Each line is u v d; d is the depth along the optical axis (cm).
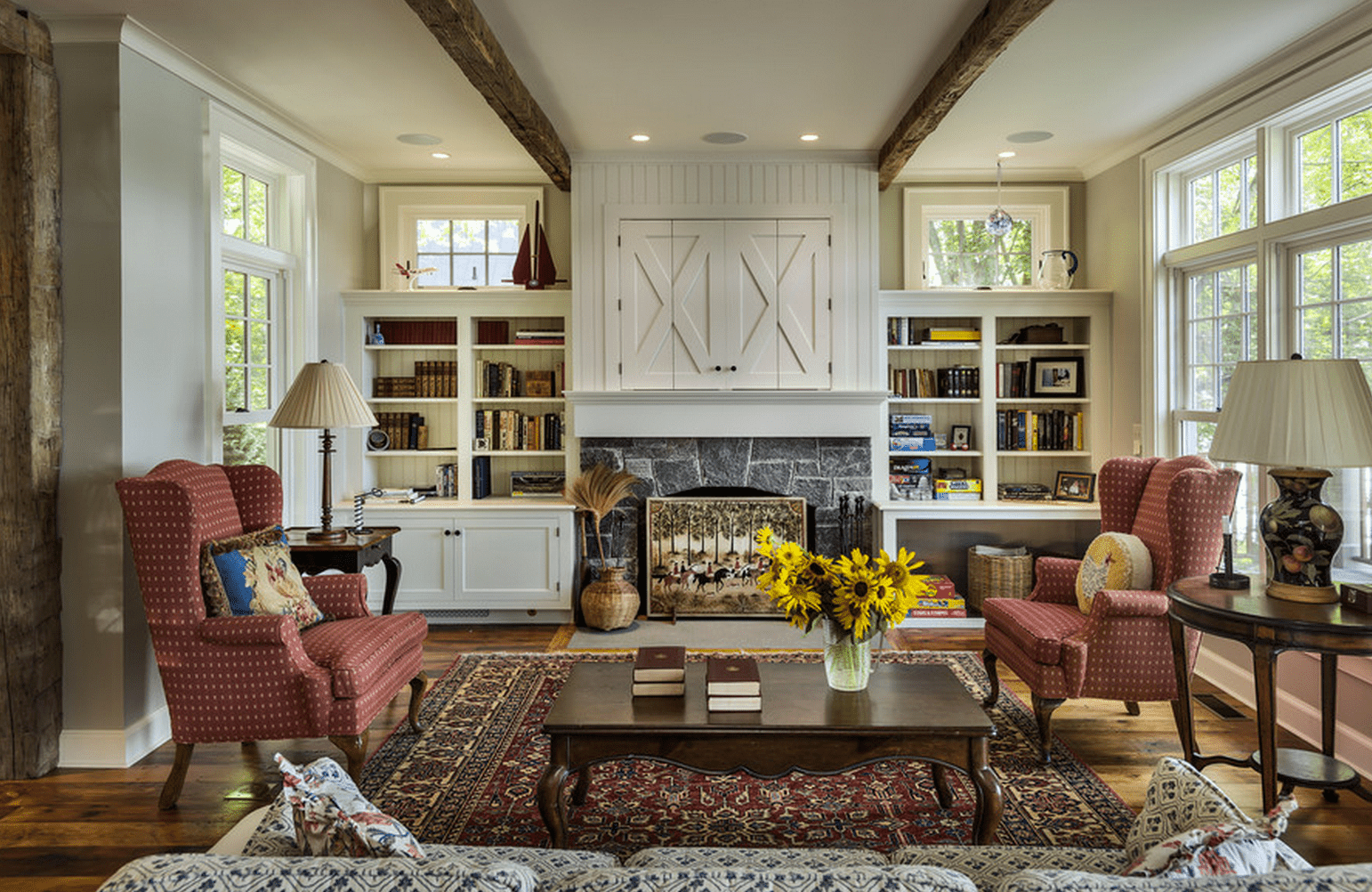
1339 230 367
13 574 328
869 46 377
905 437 578
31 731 331
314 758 348
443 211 591
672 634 532
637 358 548
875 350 550
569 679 296
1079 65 397
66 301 346
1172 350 499
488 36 353
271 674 301
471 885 108
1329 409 262
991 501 572
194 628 301
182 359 388
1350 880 104
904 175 588
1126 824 286
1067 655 332
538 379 580
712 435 551
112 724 346
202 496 333
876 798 307
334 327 547
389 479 609
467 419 574
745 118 476
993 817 249
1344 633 249
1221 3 334
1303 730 358
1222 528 345
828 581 281
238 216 463
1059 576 407
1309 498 282
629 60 391
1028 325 592
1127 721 383
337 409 406
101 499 346
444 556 552
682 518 562
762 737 251
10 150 330
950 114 466
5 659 328
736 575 563
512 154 546
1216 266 461
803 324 549
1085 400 570
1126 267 534
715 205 546
